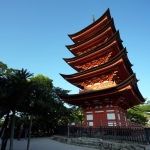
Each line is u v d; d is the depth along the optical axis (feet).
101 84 71.05
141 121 134.51
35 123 81.87
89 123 66.03
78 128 54.29
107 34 82.84
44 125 85.66
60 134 62.54
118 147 37.93
